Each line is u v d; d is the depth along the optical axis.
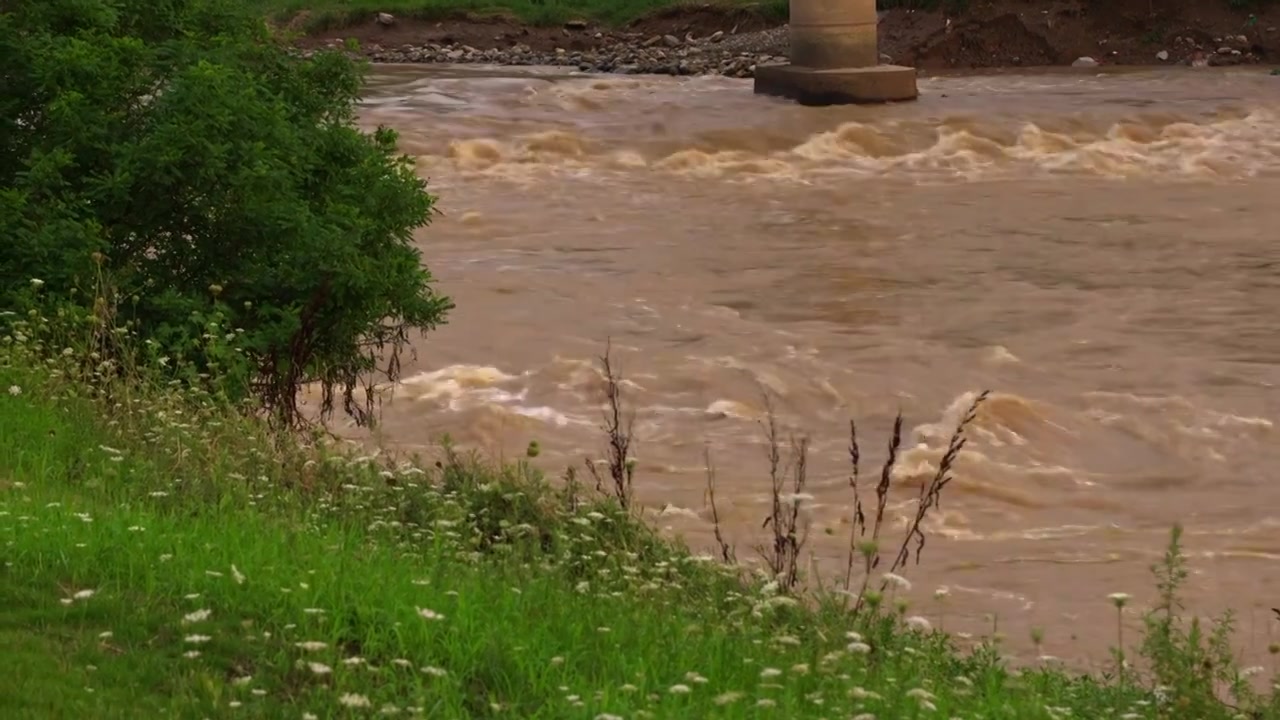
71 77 15.21
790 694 7.99
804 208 34.22
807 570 13.14
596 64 61.22
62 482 11.01
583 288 26.12
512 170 38.00
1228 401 20.28
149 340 13.59
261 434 12.58
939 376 21.17
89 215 14.85
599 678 8.11
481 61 64.56
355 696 7.21
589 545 11.41
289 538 10.08
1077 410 19.80
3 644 7.64
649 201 34.81
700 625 9.13
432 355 21.72
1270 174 38.91
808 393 20.42
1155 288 26.41
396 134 17.95
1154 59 59.59
